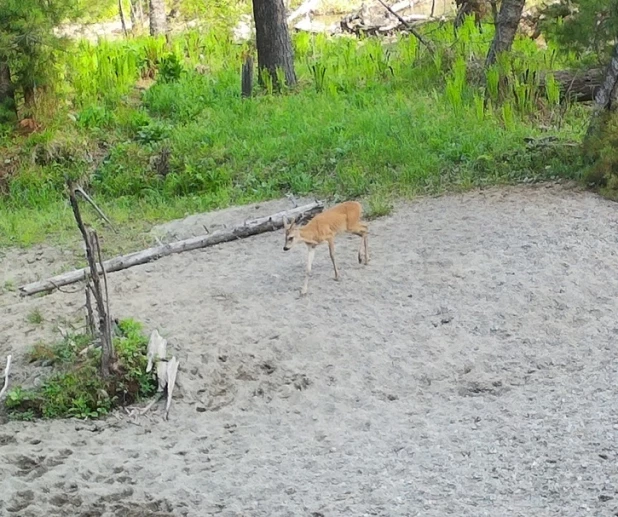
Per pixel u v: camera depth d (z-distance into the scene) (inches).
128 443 305.1
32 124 717.3
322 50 893.8
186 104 743.1
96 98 779.4
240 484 266.4
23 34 687.7
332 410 317.1
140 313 401.7
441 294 391.5
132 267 478.0
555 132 592.4
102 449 300.7
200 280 441.1
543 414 294.2
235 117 707.4
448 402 315.6
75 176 654.5
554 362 335.6
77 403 331.0
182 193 619.5
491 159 548.4
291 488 260.8
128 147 666.8
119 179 637.9
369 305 389.1
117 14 1290.6
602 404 296.4
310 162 603.8
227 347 359.3
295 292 409.4
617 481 246.8
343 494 255.3
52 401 333.1
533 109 633.6
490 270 406.9
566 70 665.6
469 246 436.5
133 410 329.1
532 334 356.5
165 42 925.8
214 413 323.6
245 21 1138.7
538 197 495.5
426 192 533.0
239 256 473.4
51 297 448.5
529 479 254.4
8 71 727.1
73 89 771.4
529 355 342.0
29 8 686.5
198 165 631.2
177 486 267.9
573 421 285.7
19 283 491.5
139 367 340.2
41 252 537.0
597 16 532.4
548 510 236.7
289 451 287.7
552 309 372.5
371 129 630.5
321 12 1179.9
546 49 780.0
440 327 366.3
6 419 331.0
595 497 240.4
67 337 371.6
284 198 570.9
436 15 1070.4
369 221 496.4
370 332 366.3
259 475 271.4
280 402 327.0
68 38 713.6
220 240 496.4
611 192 485.7
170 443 303.7
